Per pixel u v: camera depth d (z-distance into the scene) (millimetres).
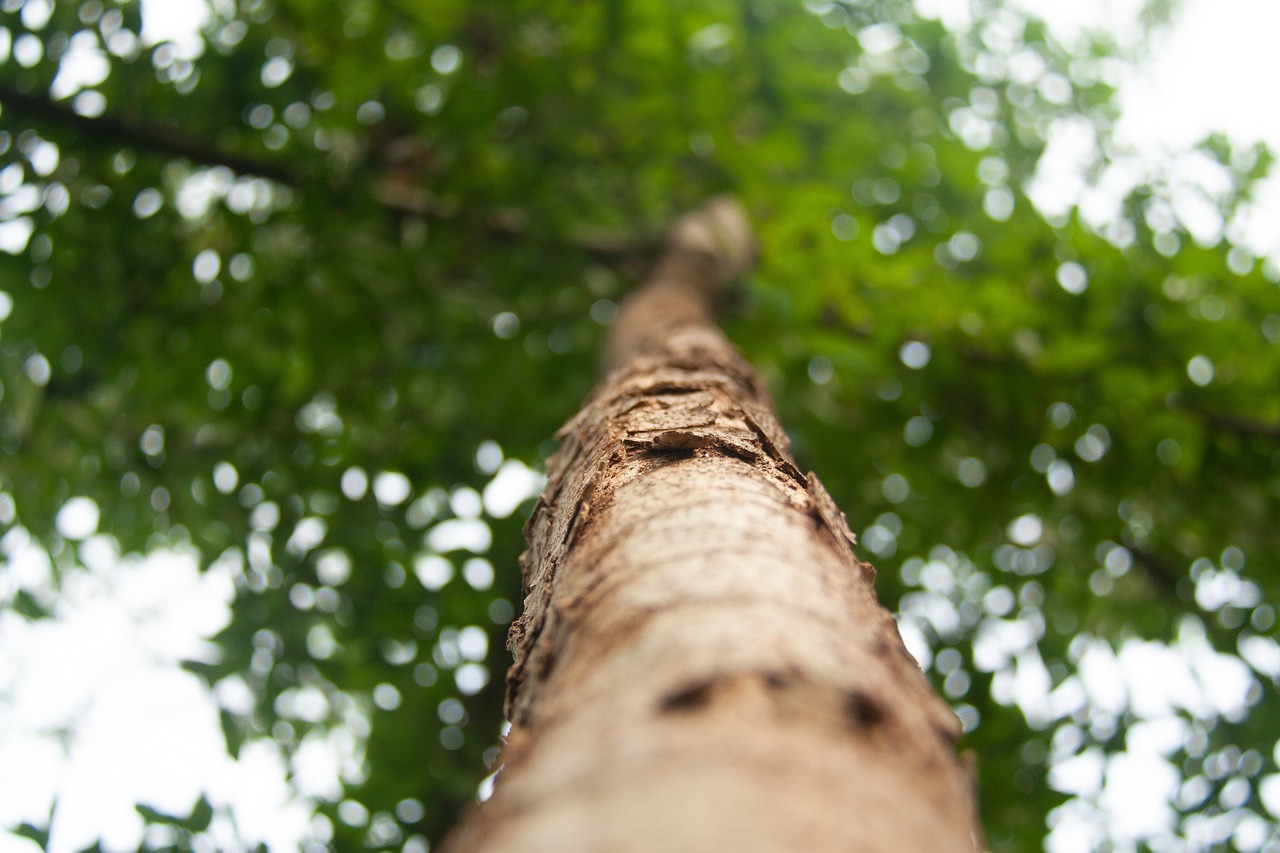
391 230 3500
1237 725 3590
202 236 3387
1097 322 3154
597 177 3576
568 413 3744
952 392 3355
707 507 881
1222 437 3258
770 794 435
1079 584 3578
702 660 551
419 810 3205
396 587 3432
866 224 3004
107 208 3232
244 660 3096
